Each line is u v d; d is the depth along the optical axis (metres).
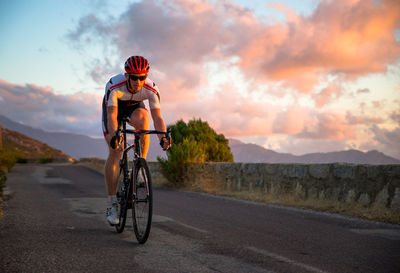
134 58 3.75
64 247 3.32
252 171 9.23
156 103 4.16
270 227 4.59
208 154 13.89
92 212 5.74
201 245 3.50
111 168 4.20
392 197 5.71
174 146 11.42
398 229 4.55
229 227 4.54
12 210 5.77
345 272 2.71
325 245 3.61
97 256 3.02
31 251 3.14
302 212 6.02
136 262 2.85
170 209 6.23
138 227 3.63
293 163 8.03
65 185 11.56
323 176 7.17
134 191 3.72
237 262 2.91
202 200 7.75
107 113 3.93
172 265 2.79
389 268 2.83
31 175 17.08
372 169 6.14
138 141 3.86
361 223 4.97
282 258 3.06
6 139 107.94
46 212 5.64
